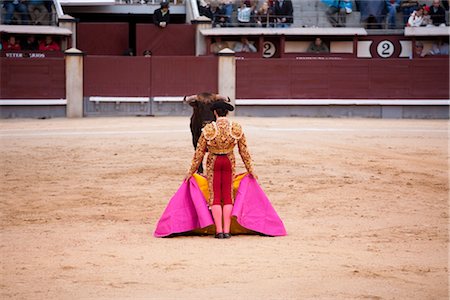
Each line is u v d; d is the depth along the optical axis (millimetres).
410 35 36344
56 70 33281
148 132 25688
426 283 8141
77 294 7734
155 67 33688
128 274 8547
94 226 11844
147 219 12523
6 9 35719
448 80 34719
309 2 37062
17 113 33125
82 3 37656
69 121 30875
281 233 10992
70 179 16781
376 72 34562
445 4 37469
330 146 22203
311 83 34375
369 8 37094
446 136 25438
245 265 8930
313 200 14258
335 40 36594
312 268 8773
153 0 39875
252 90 34094
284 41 36094
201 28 36281
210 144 10789
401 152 21281
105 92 33625
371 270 8695
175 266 8898
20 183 16281
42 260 9297
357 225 11844
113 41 37750
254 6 36844
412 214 12883
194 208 10992
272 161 19078
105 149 21406
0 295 7719
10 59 32875
